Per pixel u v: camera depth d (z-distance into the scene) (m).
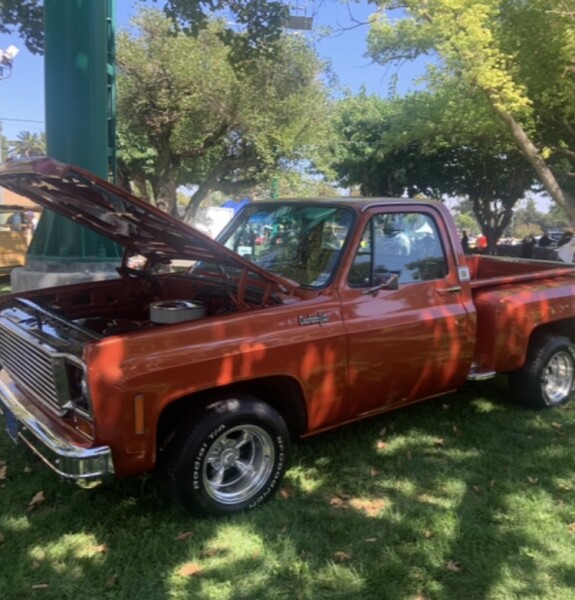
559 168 21.61
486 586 2.95
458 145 21.47
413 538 3.34
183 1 8.62
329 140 22.11
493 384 5.93
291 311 3.62
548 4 13.62
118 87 18.91
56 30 7.93
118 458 3.07
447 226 4.51
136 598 2.85
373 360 3.94
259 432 3.53
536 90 15.32
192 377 3.21
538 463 4.25
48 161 3.06
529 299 4.91
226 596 2.87
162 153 21.22
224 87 18.59
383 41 14.59
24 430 3.58
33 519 3.47
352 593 2.90
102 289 4.81
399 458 4.30
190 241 3.60
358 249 3.96
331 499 3.73
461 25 12.82
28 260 8.45
